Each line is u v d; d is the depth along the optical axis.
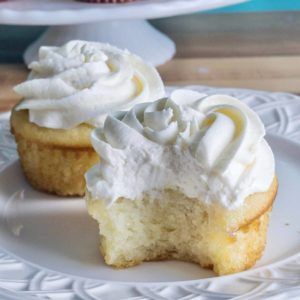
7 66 0.40
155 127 0.23
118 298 0.21
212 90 0.32
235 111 0.23
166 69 0.40
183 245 0.23
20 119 0.28
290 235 0.24
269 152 0.24
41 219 0.26
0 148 0.30
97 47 0.29
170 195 0.23
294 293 0.20
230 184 0.22
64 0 0.38
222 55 0.41
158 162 0.23
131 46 0.40
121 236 0.23
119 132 0.23
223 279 0.21
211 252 0.23
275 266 0.22
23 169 0.28
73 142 0.27
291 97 0.32
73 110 0.27
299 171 0.28
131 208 0.23
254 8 0.50
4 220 0.26
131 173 0.23
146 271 0.23
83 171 0.27
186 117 0.23
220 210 0.22
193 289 0.21
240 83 0.38
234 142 0.22
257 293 0.20
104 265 0.23
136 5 0.36
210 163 0.22
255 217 0.22
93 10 0.36
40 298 0.20
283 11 0.46
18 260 0.22
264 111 0.31
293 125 0.30
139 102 0.27
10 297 0.20
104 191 0.23
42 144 0.27
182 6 0.36
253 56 0.41
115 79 0.28
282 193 0.26
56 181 0.28
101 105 0.27
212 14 0.46
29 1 0.38
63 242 0.24
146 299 0.21
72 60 0.28
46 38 0.41
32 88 0.28
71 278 0.21
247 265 0.23
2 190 0.28
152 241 0.23
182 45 0.42
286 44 0.42
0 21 0.36
